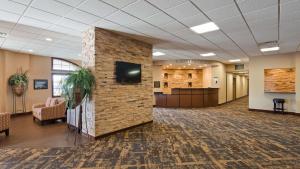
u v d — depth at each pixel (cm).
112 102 492
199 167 303
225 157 342
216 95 1158
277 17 387
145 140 443
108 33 482
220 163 317
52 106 659
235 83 1552
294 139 449
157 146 402
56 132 523
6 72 776
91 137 455
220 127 574
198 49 740
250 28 460
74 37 561
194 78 1375
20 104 830
